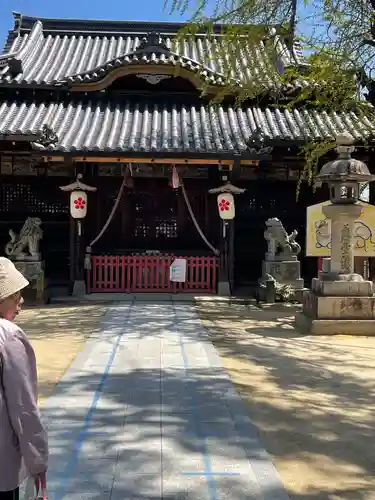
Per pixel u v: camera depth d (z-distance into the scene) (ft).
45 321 33.60
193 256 46.52
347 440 14.99
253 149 41.22
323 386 20.16
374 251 35.81
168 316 35.40
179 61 45.16
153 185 48.83
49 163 47.29
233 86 37.78
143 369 21.91
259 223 49.32
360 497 11.77
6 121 44.06
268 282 40.04
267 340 28.30
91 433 14.94
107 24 62.44
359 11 27.48
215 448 14.07
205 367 22.34
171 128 45.39
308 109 48.49
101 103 49.55
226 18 27.53
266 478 12.46
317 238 37.65
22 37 60.75
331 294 30.55
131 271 44.47
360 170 30.50
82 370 21.65
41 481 8.24
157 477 12.41
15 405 7.80
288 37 30.94
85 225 47.01
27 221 41.42
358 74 31.01
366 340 28.35
